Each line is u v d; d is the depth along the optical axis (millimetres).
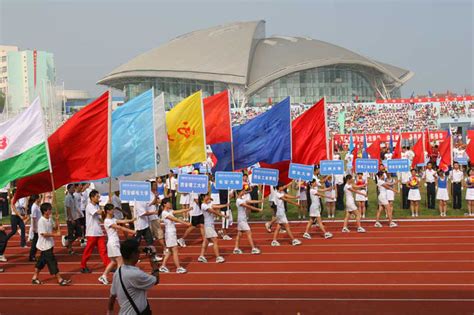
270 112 19531
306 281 12312
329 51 106750
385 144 49750
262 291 11617
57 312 10656
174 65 103375
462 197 26203
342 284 11969
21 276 13797
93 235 13703
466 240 16609
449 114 81688
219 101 19297
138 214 14898
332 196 21422
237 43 105438
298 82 104312
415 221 20422
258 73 102562
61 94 68188
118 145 16891
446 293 11109
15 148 13609
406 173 23562
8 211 25203
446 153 25891
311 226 19047
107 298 11539
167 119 18516
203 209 14609
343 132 78125
